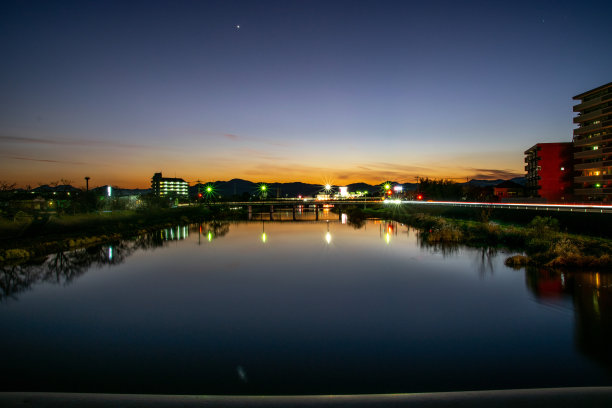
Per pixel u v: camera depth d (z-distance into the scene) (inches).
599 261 932.0
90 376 450.9
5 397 167.8
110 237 1766.7
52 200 2089.1
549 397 166.6
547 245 1147.3
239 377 445.4
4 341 565.9
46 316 686.5
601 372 440.1
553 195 3021.7
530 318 622.2
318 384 426.0
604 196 2390.5
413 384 421.7
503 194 3700.8
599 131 2596.0
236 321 648.4
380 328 601.9
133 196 3314.5
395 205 4047.7
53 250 1389.0
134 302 772.6
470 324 607.5
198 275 1023.6
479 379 429.7
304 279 958.4
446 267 1055.0
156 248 1545.3
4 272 1070.4
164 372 461.1
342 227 2536.9
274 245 1624.0
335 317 660.7
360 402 164.2
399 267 1083.9
